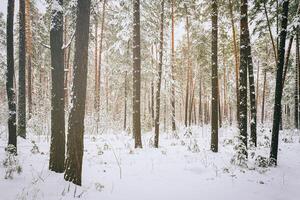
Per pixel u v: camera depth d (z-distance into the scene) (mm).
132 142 15789
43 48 29062
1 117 22781
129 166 9961
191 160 11492
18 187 6207
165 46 24547
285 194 8461
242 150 12219
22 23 14578
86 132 20281
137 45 13758
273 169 11227
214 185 8617
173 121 25703
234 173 10055
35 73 30734
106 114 23859
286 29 11539
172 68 25234
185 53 35781
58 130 7859
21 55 14555
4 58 26641
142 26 20109
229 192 8078
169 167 10234
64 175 7121
